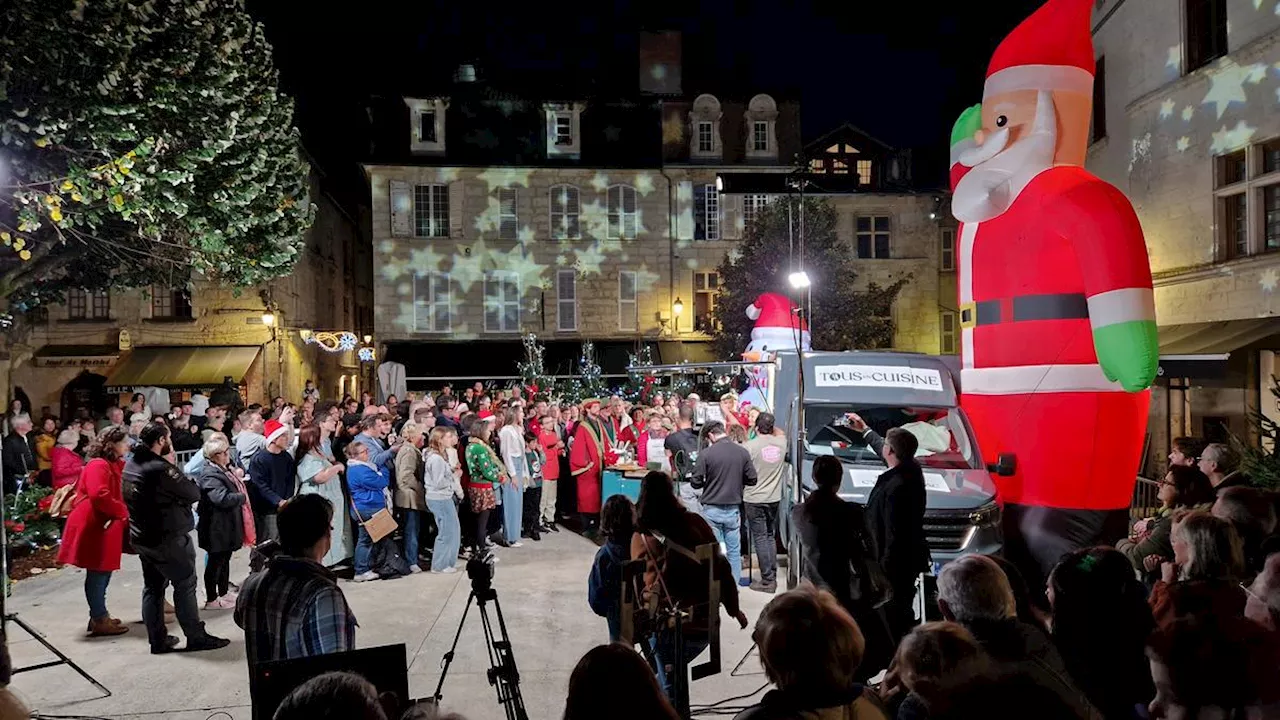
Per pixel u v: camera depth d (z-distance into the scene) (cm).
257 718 321
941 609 343
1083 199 796
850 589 569
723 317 2894
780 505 947
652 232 3119
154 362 2412
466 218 3056
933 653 279
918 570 605
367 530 977
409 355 2978
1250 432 1243
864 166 3147
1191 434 1441
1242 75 1273
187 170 1273
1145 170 1519
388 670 338
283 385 2520
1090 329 816
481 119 3102
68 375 2430
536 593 943
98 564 781
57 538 1197
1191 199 1394
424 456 1085
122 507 790
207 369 2391
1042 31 866
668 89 3219
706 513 958
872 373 997
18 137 1077
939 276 3127
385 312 3019
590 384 2288
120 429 811
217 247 1390
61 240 1238
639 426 1578
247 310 2478
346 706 240
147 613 729
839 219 3105
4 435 1327
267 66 1506
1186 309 1428
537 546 1234
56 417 2422
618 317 3103
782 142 3148
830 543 572
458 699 627
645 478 509
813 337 2784
